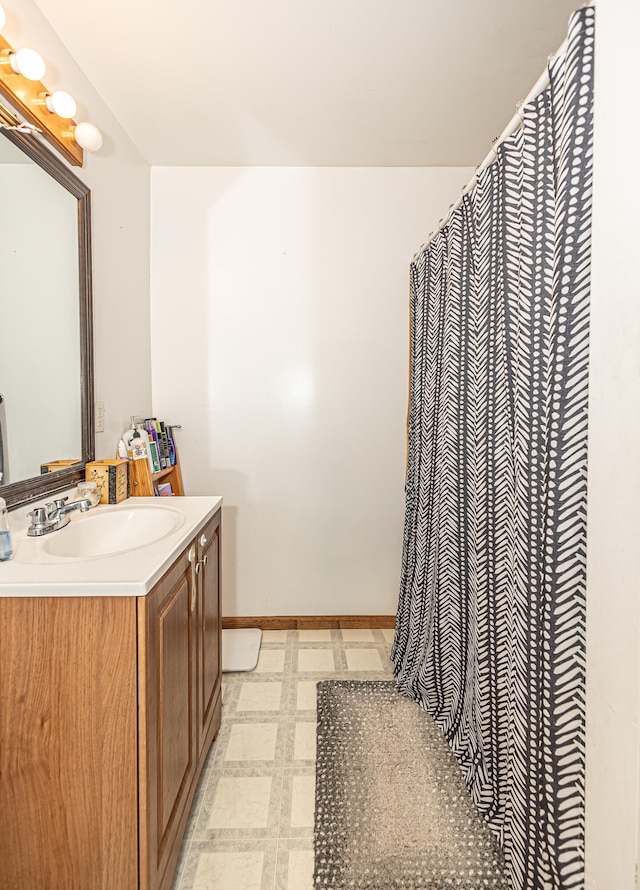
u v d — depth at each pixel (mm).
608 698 845
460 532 1756
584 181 954
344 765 1706
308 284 2639
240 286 2627
